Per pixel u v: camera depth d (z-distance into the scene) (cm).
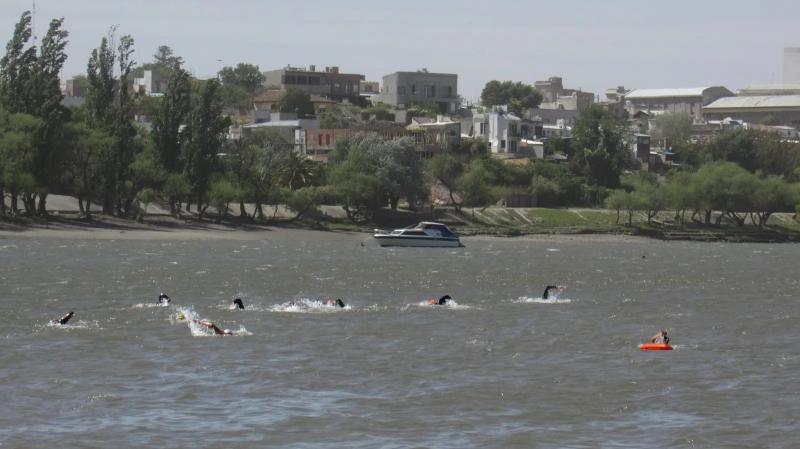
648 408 19562
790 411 19362
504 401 19938
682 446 17188
